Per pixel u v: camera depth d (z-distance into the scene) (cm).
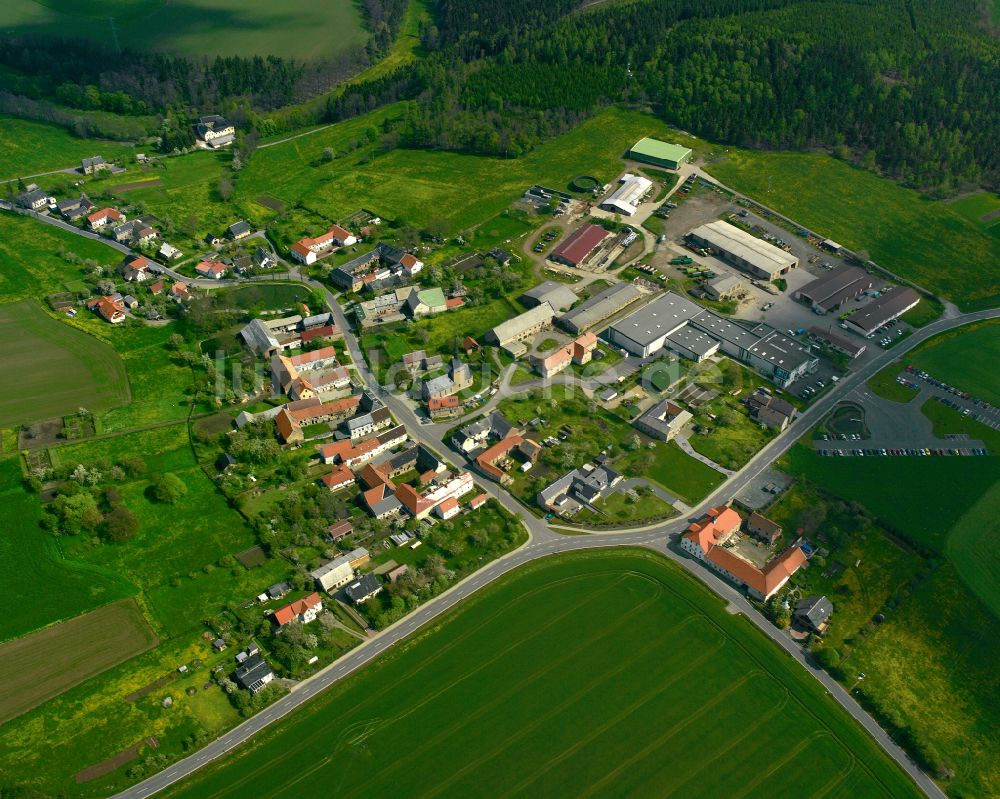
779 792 17588
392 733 18500
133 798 17225
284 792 17412
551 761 18075
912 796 17538
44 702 18862
